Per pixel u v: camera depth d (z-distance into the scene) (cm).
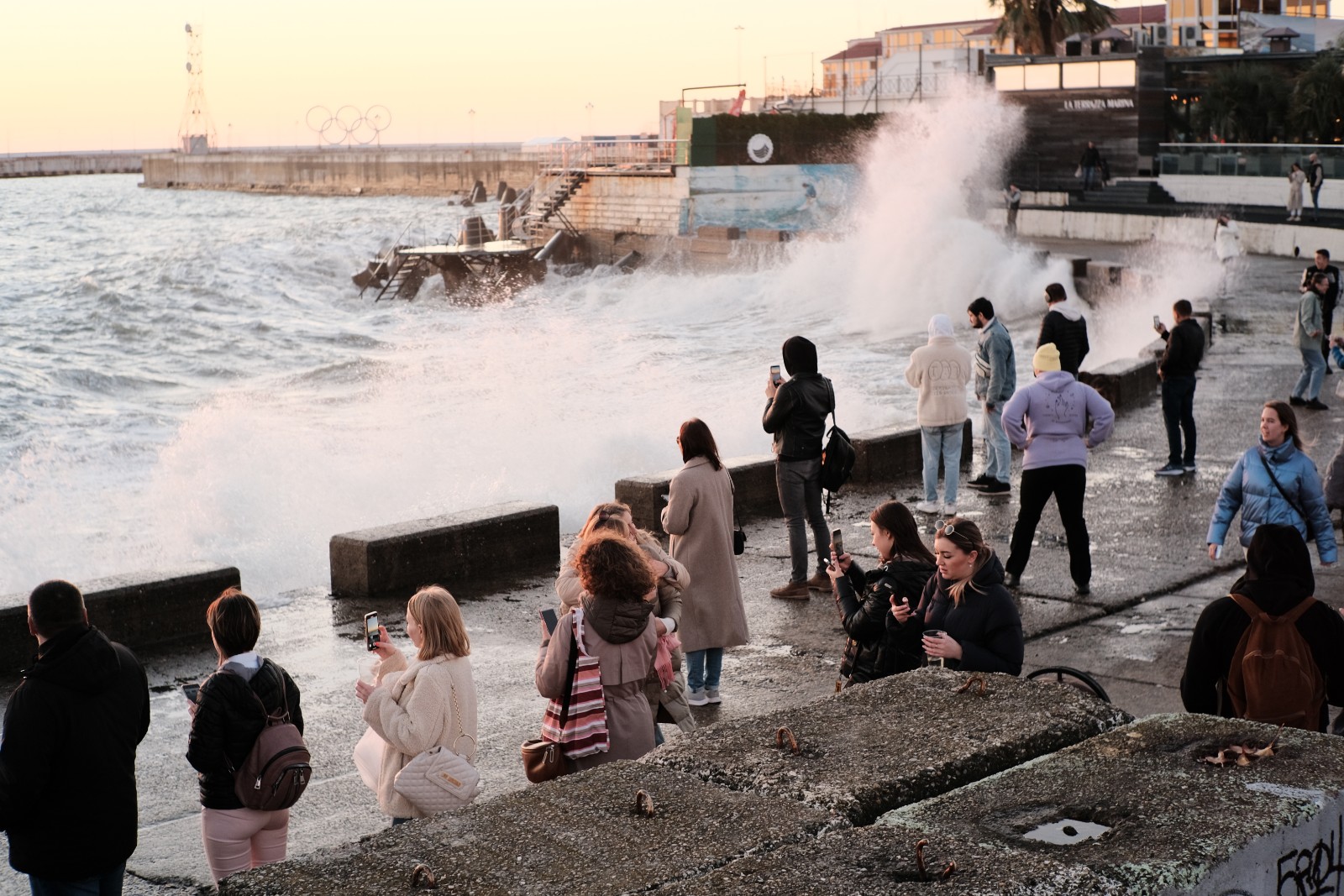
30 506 1602
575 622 494
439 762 467
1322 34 6794
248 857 479
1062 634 841
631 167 6338
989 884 259
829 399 949
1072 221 4753
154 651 889
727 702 755
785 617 920
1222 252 2952
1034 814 303
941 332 1197
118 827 448
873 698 386
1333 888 314
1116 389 1756
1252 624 455
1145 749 341
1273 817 296
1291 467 714
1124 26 7219
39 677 435
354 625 938
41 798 438
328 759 681
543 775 493
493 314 5031
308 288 5894
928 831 290
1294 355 2191
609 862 280
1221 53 5309
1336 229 3391
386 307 5509
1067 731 362
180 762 687
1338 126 4538
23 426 2544
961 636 518
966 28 9369
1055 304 1267
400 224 8319
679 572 602
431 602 476
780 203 5788
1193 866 274
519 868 278
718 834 292
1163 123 5194
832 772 330
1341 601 873
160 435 2423
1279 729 353
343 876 277
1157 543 1074
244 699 459
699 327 4084
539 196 6856
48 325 4584
